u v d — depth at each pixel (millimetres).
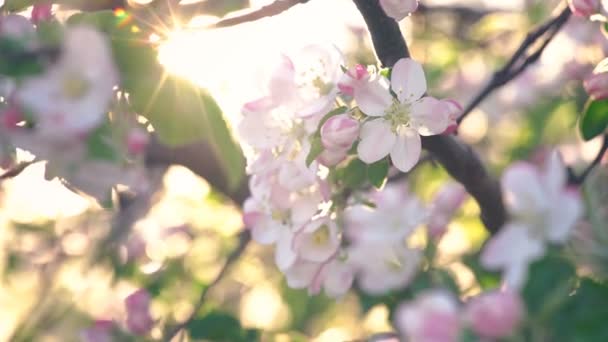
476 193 1331
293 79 1242
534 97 2127
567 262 1141
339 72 1242
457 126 1250
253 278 1925
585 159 1780
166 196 1909
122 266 1869
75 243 2125
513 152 1925
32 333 1957
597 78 1286
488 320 1131
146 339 1507
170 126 1226
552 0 2014
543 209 1148
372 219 1301
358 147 1234
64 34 1206
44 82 1209
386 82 1238
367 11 1272
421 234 1437
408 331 1152
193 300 1721
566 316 1131
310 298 1692
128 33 1217
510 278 1142
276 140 1244
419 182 1744
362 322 1545
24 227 2129
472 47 2143
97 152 1222
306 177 1241
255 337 1508
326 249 1269
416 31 2100
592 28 1850
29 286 2184
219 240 1956
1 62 1206
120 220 1936
